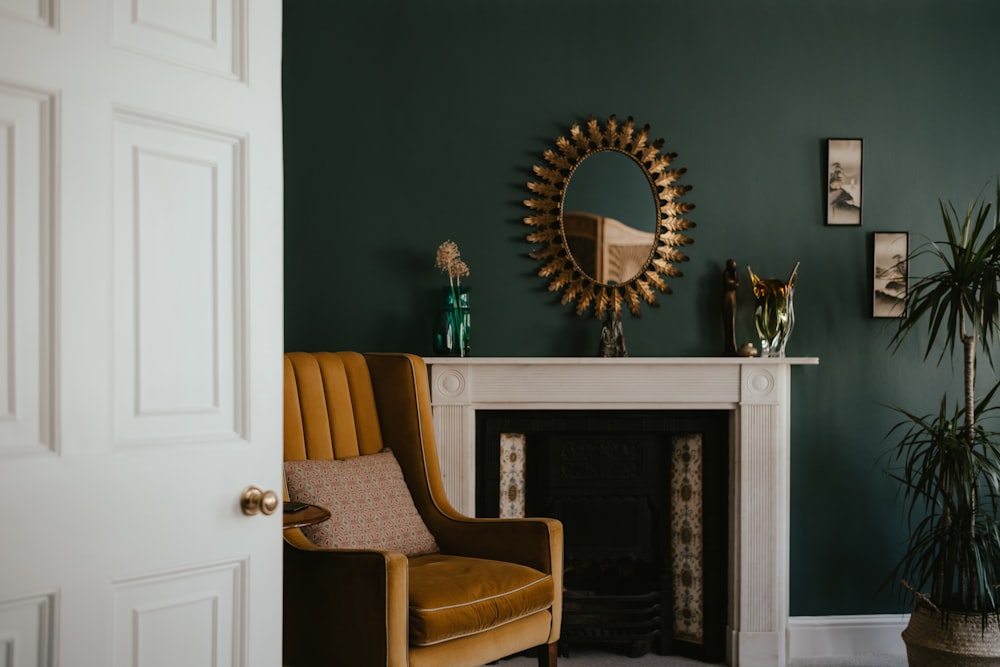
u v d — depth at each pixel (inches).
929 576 143.4
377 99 156.7
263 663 72.8
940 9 161.3
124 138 65.6
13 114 60.2
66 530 61.9
